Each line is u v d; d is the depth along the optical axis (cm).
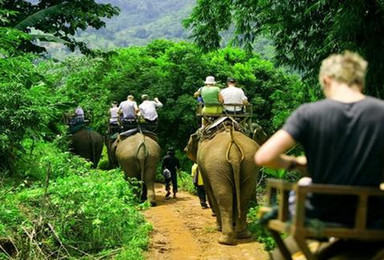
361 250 384
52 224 918
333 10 1108
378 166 376
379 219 374
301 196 356
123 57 3194
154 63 3073
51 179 1184
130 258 895
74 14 1964
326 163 378
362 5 1001
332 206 372
